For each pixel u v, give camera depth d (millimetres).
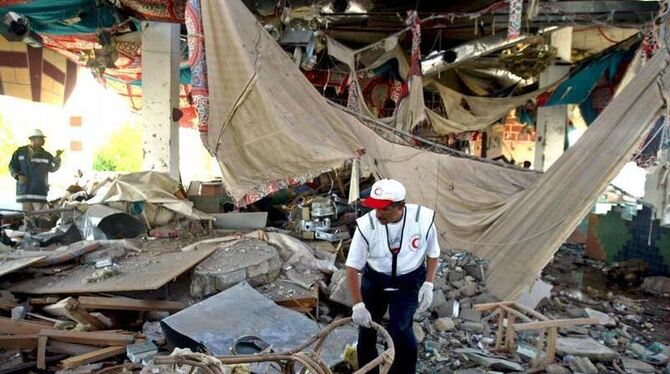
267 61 6723
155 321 4242
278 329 3791
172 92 7574
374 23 10500
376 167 7012
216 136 6230
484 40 9727
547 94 10875
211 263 4750
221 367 2131
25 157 7949
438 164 7242
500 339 4266
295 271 5113
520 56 10375
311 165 6188
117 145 19938
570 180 5602
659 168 5402
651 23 8016
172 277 4348
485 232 6324
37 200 8016
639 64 8570
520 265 5477
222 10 6168
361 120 7676
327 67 10945
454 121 11727
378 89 11680
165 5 7328
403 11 10438
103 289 4180
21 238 6230
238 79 6188
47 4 7270
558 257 8195
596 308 5633
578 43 11445
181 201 6586
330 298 4773
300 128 6496
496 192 6984
